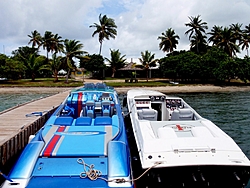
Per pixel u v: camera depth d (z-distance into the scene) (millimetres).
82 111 8852
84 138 5516
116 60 60656
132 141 7617
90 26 49719
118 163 4648
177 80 54812
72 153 4902
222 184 5270
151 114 7977
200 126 6531
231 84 47844
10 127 8992
